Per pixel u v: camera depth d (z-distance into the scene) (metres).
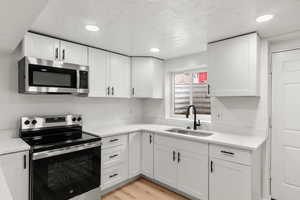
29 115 2.27
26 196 1.70
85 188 2.09
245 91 2.08
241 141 1.97
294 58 2.14
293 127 2.15
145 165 2.87
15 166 1.65
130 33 2.09
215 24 1.83
